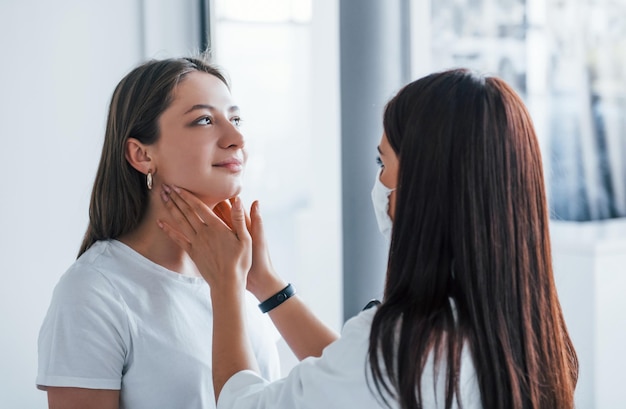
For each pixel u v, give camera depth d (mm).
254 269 1266
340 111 1943
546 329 963
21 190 2049
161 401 1230
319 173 3146
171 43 2271
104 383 1193
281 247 3213
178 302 1267
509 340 926
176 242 1221
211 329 1285
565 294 2479
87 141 2143
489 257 917
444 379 916
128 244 1293
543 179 963
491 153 917
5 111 2012
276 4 2984
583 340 2426
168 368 1229
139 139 1255
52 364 1189
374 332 919
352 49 1903
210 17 2328
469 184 911
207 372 1255
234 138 1244
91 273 1229
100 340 1194
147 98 1246
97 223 1308
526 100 2904
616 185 2945
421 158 932
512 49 2898
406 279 941
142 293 1246
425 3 2400
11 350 2066
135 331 1221
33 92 2051
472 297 914
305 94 3148
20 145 2041
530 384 937
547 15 2873
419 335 900
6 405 2070
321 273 3084
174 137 1232
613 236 2596
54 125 2086
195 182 1231
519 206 933
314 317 1262
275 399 987
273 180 3162
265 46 2984
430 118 930
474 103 922
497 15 2889
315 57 3098
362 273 1954
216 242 1170
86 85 2131
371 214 1936
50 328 1211
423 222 931
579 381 2445
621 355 2443
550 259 974
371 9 1889
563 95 2898
